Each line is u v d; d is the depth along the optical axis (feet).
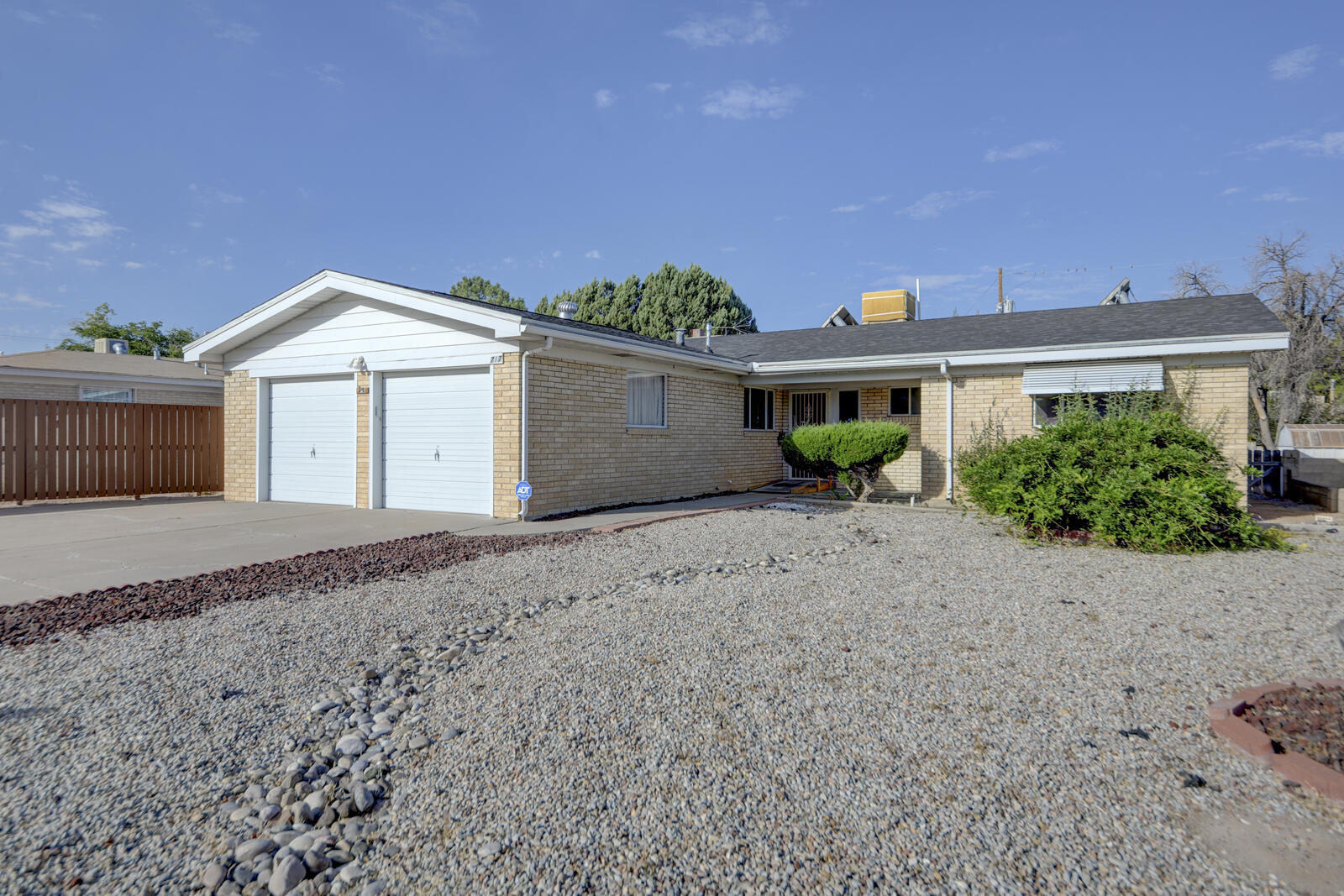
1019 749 9.36
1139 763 8.96
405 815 7.94
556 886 6.58
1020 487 26.55
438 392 33.94
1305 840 7.29
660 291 122.52
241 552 23.45
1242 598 17.51
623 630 14.66
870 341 49.39
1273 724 9.92
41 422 39.55
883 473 49.60
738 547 24.40
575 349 33.96
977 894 6.41
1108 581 19.38
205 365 41.19
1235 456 34.30
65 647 13.38
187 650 13.25
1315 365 63.05
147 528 28.99
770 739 9.66
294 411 38.60
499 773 8.77
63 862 6.97
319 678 12.09
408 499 34.91
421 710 10.80
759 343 56.95
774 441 53.83
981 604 16.83
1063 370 37.65
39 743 9.52
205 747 9.52
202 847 7.34
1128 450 26.09
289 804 8.18
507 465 31.37
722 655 13.08
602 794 8.24
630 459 38.11
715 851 7.10
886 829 7.50
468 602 16.90
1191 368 34.78
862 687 11.55
